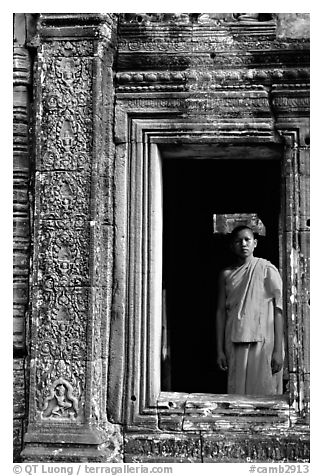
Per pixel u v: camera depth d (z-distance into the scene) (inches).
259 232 387.5
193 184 381.7
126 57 259.6
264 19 258.8
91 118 253.6
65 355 248.7
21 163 258.7
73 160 253.4
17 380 253.6
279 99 253.4
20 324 255.3
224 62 257.0
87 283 249.3
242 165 370.9
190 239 384.2
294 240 249.6
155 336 252.5
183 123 255.1
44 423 246.5
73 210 252.1
